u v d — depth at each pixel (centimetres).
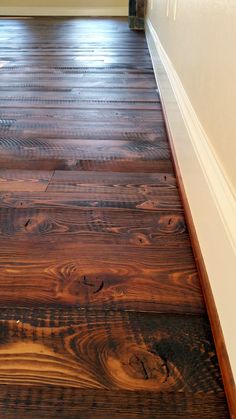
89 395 52
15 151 128
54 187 106
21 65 252
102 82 214
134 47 317
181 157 104
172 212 95
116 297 68
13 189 104
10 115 162
